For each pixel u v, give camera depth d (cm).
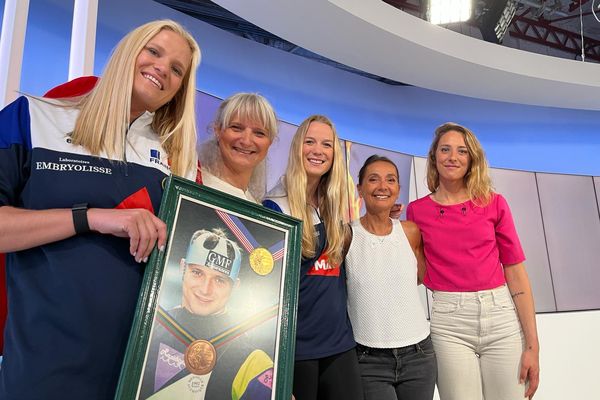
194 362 80
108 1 329
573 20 531
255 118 137
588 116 552
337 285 152
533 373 169
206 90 386
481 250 177
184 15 381
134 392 72
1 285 97
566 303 445
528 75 415
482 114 527
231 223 95
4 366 78
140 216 80
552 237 457
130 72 96
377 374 151
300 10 319
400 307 158
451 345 171
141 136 102
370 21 334
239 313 89
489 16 462
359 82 487
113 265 84
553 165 529
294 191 153
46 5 282
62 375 75
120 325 82
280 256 100
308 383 136
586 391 378
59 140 88
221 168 143
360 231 170
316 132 159
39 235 77
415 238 189
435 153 196
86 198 85
